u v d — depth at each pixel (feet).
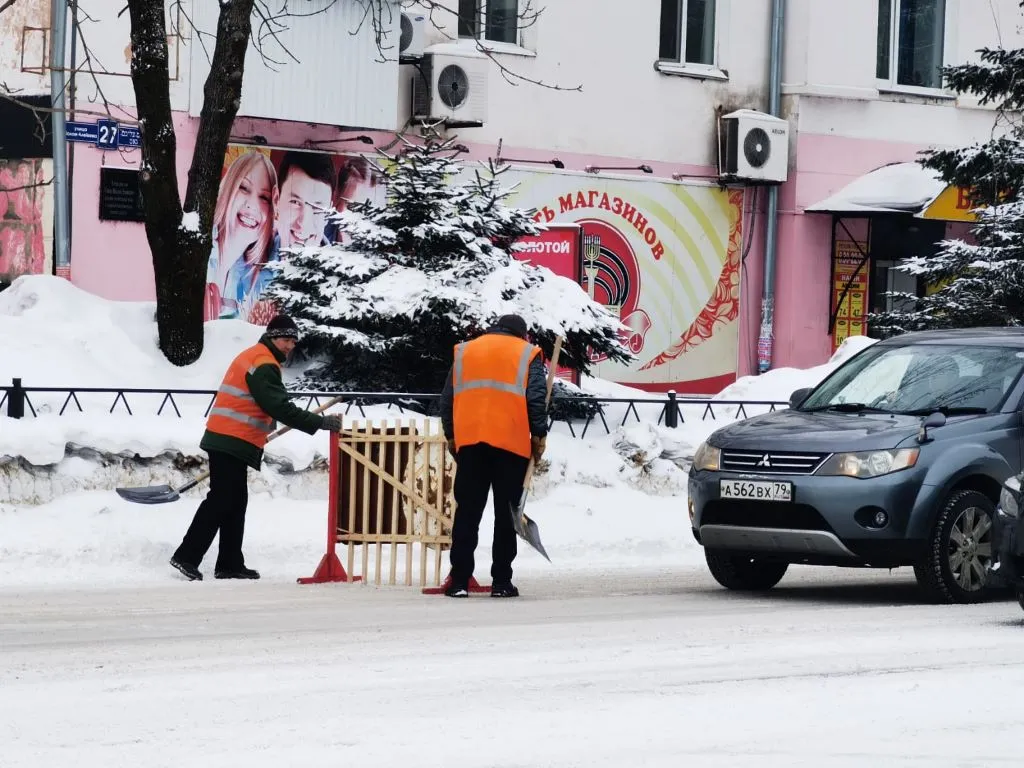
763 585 69.72
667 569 77.46
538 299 96.78
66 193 116.47
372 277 98.17
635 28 145.79
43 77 118.52
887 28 160.56
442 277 96.12
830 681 43.93
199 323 95.50
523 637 51.24
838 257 157.07
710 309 151.43
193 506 78.84
